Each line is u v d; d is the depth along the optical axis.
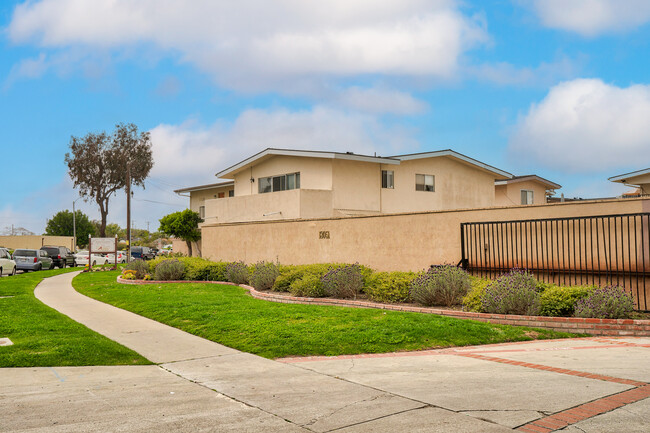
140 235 114.94
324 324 10.63
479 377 6.93
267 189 29.84
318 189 26.12
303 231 19.84
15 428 5.30
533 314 10.82
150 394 6.58
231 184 40.28
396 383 6.78
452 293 12.38
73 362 8.38
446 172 30.06
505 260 13.46
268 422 5.42
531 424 5.06
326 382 6.98
